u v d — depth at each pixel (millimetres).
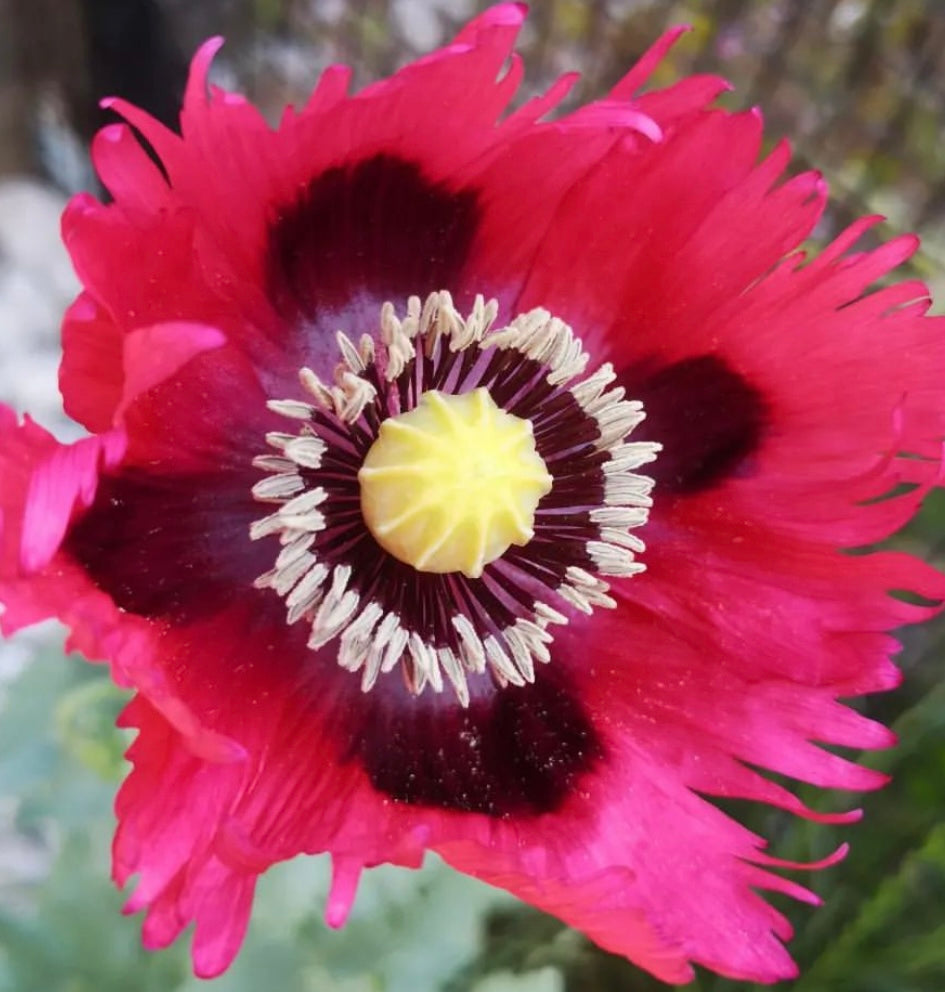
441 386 122
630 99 108
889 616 116
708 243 120
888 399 117
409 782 113
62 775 163
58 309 271
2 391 251
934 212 237
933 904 194
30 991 161
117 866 89
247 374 116
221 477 114
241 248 109
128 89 272
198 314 107
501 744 118
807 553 119
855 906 193
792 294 119
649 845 114
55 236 283
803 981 185
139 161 93
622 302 125
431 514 112
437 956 159
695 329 124
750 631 121
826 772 116
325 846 101
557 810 116
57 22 263
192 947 90
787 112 252
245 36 280
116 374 93
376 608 116
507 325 126
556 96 104
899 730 192
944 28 238
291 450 113
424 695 118
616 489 124
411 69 96
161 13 266
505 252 124
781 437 122
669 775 118
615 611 126
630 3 258
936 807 194
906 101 239
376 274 122
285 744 110
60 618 82
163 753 90
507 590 123
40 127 290
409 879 161
